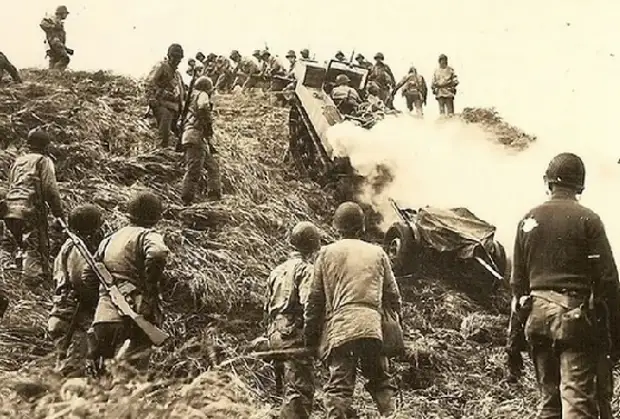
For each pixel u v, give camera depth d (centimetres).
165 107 1764
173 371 1193
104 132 1852
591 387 752
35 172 1359
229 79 2975
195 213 1606
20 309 1284
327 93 2041
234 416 994
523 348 805
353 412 913
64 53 2416
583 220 773
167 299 1359
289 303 1009
